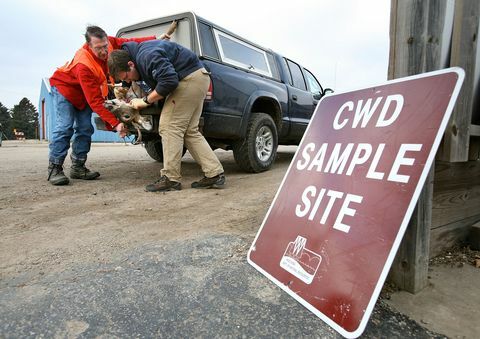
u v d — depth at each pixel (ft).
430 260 4.92
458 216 5.31
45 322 3.35
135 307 3.61
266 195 8.76
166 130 8.97
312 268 3.72
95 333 3.20
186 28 10.28
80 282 4.13
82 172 11.38
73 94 10.16
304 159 4.85
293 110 14.69
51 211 7.37
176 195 8.89
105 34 9.59
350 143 4.22
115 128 9.95
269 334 3.19
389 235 3.20
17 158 20.27
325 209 4.01
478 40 4.72
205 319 3.42
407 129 3.57
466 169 5.30
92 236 5.76
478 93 4.96
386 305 3.73
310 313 3.48
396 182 3.41
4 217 6.90
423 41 3.78
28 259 4.81
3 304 3.66
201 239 5.55
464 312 3.60
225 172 12.97
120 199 8.48
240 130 11.21
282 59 14.93
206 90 8.93
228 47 11.39
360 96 4.44
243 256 4.85
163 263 4.66
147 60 7.77
